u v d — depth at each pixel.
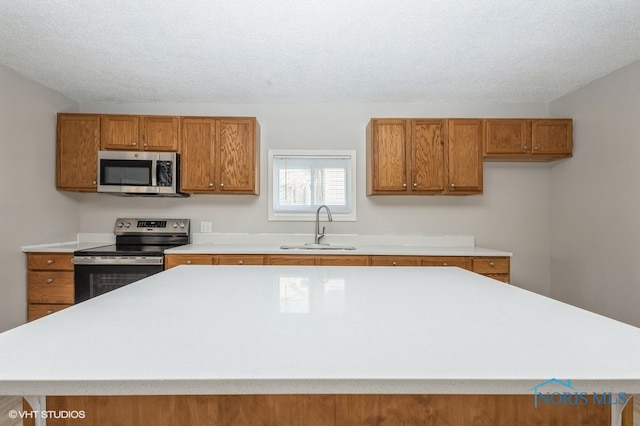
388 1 2.01
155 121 3.30
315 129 3.73
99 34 2.35
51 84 3.16
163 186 3.26
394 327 0.79
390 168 3.33
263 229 3.71
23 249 2.94
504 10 2.09
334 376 0.56
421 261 3.04
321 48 2.55
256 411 0.76
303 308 0.95
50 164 3.23
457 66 2.85
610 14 2.14
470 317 0.87
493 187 3.75
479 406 0.77
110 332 0.75
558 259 3.60
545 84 3.23
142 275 2.97
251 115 3.72
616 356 0.63
